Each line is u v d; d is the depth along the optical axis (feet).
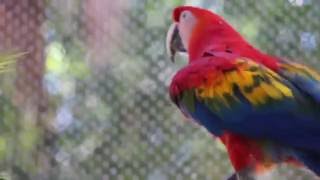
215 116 26.07
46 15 38.68
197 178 37.22
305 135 25.08
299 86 25.45
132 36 37.86
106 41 38.01
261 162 25.85
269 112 25.31
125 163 37.68
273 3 36.94
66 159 37.93
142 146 37.60
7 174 37.93
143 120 37.65
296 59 36.73
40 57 38.47
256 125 25.45
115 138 37.76
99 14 38.04
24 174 37.93
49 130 38.11
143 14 37.88
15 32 38.83
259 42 36.83
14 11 38.88
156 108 37.60
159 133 37.52
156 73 37.65
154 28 37.78
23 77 38.34
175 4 37.65
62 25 38.47
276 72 26.04
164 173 37.42
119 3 37.96
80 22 38.27
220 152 37.09
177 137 37.42
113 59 37.91
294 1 36.91
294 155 25.38
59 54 38.42
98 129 37.91
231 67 26.16
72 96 38.14
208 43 27.53
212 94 26.12
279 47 36.81
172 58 29.94
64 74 38.32
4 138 38.17
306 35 36.78
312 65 36.60
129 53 37.86
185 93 26.68
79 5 38.34
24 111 38.29
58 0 38.58
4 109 38.32
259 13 36.96
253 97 25.54
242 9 37.01
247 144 25.77
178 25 29.35
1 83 38.40
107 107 37.86
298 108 25.13
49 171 37.86
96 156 37.83
